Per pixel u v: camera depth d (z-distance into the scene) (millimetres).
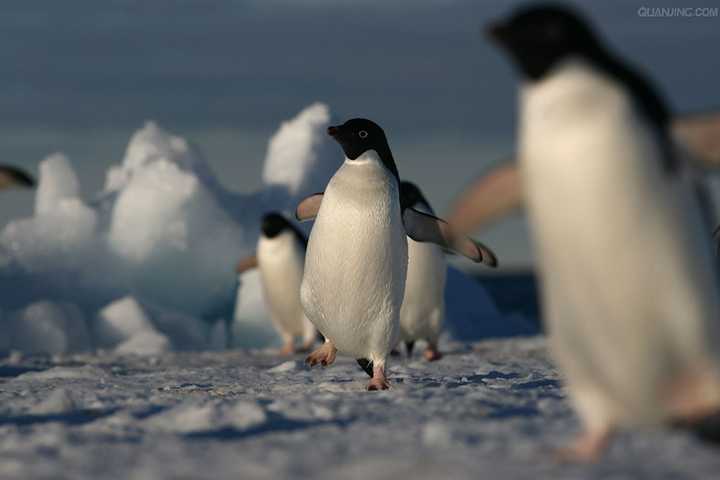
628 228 6512
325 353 13750
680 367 6754
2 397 12836
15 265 38812
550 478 6305
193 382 15008
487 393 11227
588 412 7098
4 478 6973
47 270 38938
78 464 7359
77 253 39750
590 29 6750
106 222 40906
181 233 40188
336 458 7184
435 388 11984
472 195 7367
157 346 33875
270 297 27969
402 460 6902
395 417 9312
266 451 7605
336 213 12867
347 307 13000
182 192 40375
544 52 6586
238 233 41094
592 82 6543
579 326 6848
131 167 44875
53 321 35000
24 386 14617
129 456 7625
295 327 28141
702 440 6926
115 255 40094
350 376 15609
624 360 6777
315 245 13125
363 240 12758
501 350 24172
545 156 6590
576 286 6746
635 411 6969
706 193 6945
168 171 40781
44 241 39719
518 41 6594
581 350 6922
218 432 8891
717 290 6770
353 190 12828
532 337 31109
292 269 27484
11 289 37938
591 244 6578
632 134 6473
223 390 13203
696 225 6672
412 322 20438
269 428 9023
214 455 7531
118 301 36312
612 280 6609
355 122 12984
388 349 13250
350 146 12961
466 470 6559
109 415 10602
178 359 23766
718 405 6707
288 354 26766
